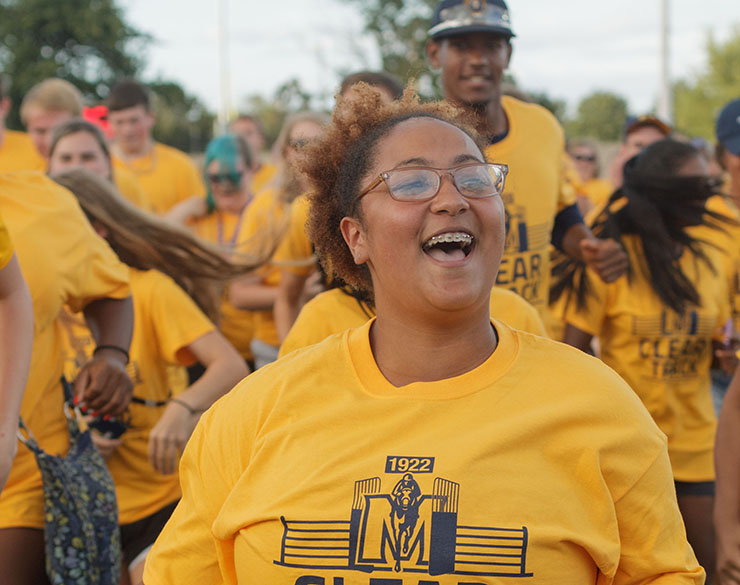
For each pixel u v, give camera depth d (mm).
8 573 2930
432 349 1865
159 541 2070
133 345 3834
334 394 1885
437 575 1695
